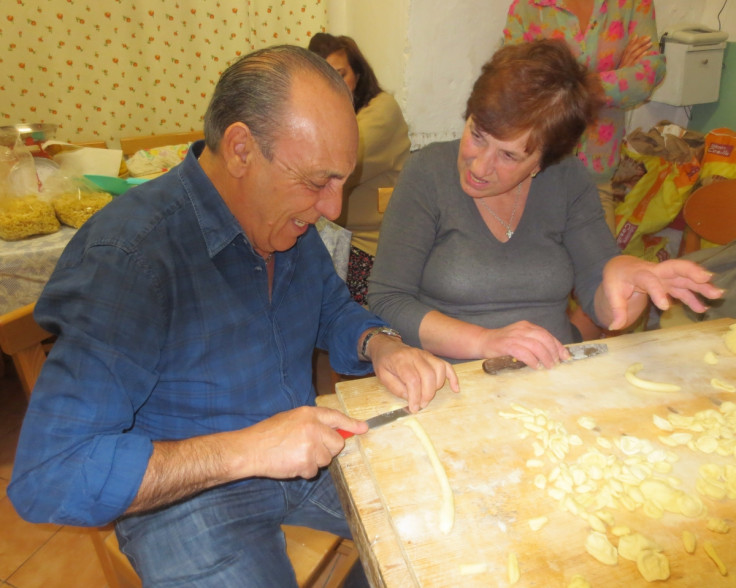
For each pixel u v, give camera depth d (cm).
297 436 70
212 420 88
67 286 70
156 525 84
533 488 64
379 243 119
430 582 53
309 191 74
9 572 145
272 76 69
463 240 115
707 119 267
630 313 108
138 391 74
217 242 78
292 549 94
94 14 228
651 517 62
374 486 66
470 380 84
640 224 225
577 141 106
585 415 77
